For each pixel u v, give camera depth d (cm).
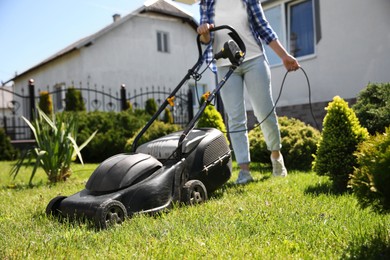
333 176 355
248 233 228
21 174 639
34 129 520
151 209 279
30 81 1041
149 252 202
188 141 329
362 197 208
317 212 268
